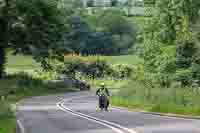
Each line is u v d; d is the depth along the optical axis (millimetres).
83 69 185875
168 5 104875
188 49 94875
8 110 45688
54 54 156000
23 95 109750
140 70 105188
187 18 102250
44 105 77500
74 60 181500
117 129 36969
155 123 41344
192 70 90938
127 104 66938
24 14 142500
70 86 143375
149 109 56812
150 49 106625
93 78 188500
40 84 135625
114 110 61281
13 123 38062
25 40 145125
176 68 95562
